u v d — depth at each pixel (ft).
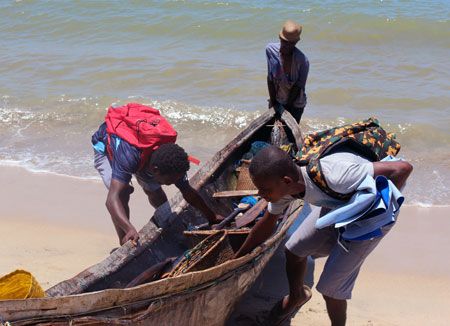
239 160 21.48
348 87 34.37
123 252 15.92
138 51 40.06
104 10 45.42
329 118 31.07
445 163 27.27
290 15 43.34
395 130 29.63
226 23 42.80
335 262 14.56
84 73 36.88
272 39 41.50
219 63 37.86
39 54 39.81
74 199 24.54
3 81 35.83
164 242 17.16
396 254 21.26
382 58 38.93
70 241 21.61
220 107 32.45
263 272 19.61
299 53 22.18
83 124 31.19
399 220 23.22
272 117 22.18
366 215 13.35
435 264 20.66
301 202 18.42
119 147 17.37
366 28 42.06
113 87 35.29
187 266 15.57
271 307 17.84
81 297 12.15
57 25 44.06
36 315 11.68
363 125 14.12
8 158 27.86
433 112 31.76
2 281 12.41
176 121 30.91
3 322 11.28
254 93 34.19
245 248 15.56
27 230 22.29
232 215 17.67
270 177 12.73
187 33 42.57
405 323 17.56
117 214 16.71
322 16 43.14
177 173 16.69
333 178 12.89
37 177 26.27
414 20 41.98
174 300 13.82
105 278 15.43
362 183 12.92
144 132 17.30
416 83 35.14
